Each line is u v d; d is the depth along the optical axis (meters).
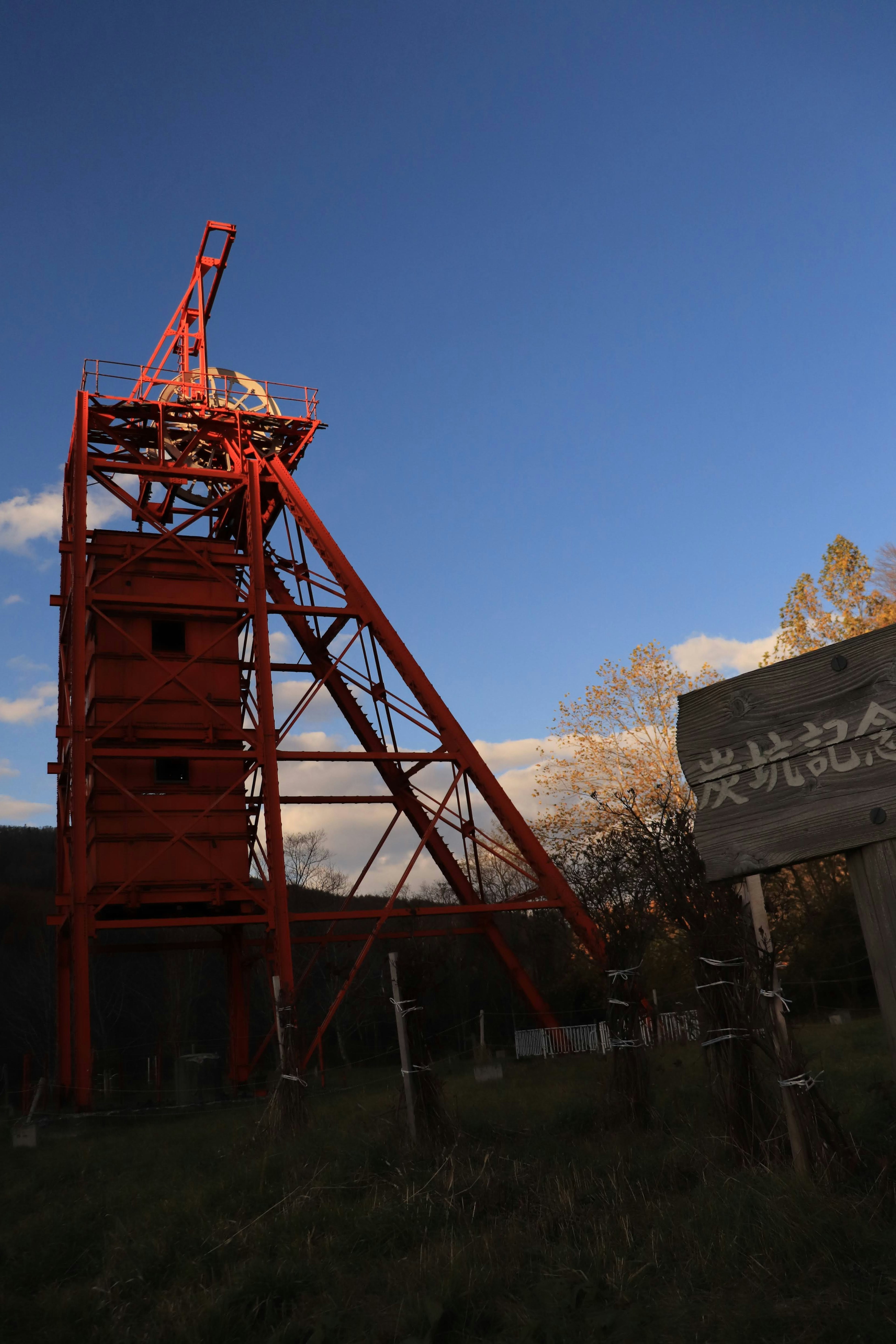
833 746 5.59
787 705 5.83
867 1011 29.64
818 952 31.73
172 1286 6.84
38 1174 13.67
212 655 30.70
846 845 5.44
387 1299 6.08
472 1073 25.50
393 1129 11.29
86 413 31.80
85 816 27.11
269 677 30.47
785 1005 7.32
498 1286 5.98
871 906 5.38
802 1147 6.91
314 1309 6.05
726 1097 8.13
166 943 34.28
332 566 34.53
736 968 8.18
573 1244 6.64
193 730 29.53
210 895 28.23
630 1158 9.04
